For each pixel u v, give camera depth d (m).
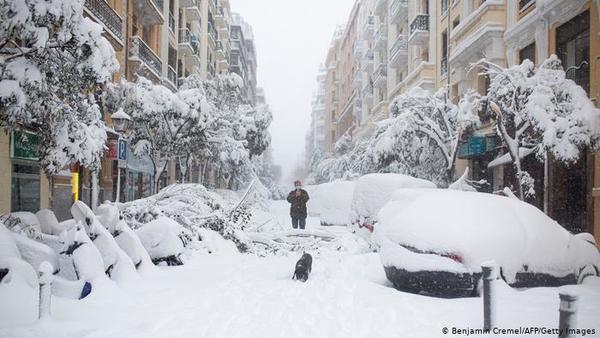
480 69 21.69
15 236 7.21
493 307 5.86
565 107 12.70
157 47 31.08
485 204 8.18
